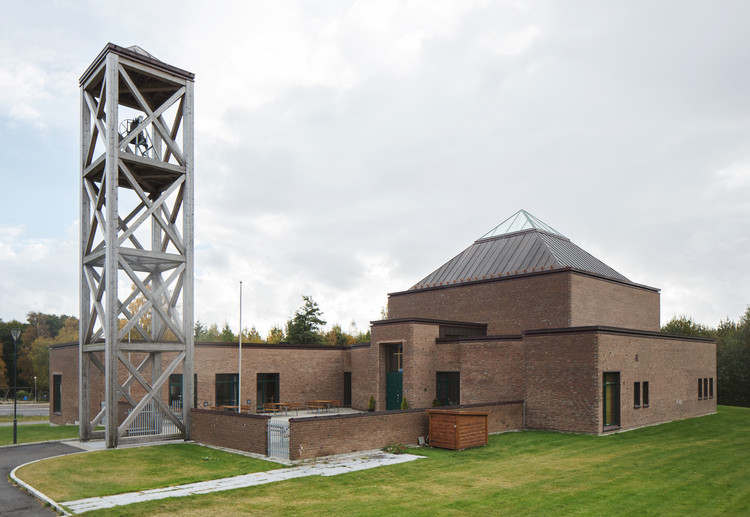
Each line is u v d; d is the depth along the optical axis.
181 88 25.91
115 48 23.47
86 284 25.45
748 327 50.59
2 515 12.88
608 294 36.34
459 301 38.69
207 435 23.41
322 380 40.22
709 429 27.62
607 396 25.83
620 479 16.72
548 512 13.30
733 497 14.70
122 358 23.08
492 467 18.38
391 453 20.73
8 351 83.75
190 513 12.99
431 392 32.34
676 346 32.47
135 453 20.95
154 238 27.56
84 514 12.73
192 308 25.34
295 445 19.09
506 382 28.73
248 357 36.72
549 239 39.56
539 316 34.12
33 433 29.42
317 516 12.88
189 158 25.80
